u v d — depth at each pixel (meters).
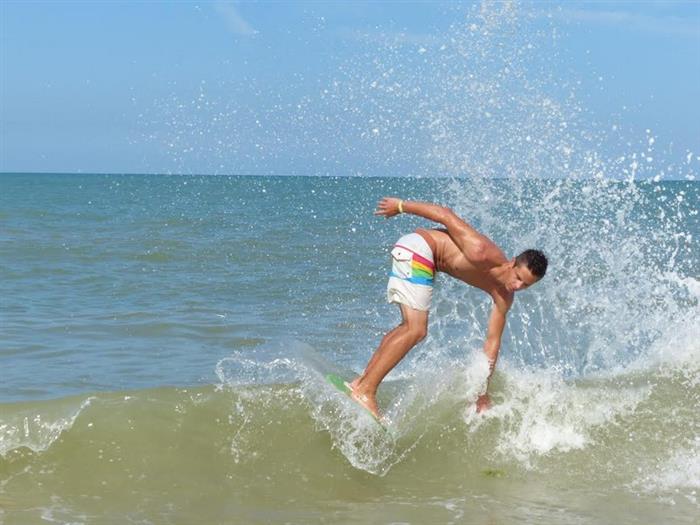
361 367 8.62
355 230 24.89
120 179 111.31
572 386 7.14
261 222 27.98
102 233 23.06
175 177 117.62
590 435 6.48
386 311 11.87
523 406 6.71
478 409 6.58
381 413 6.69
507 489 5.76
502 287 6.41
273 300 12.60
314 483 5.79
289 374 7.84
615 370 7.95
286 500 5.51
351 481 5.85
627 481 5.89
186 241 21.00
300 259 17.73
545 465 6.14
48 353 8.91
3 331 9.92
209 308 11.80
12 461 5.80
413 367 8.32
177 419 6.34
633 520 5.23
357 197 47.78
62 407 6.35
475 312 10.61
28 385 7.65
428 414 6.66
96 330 10.13
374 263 17.17
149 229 24.69
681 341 8.55
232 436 6.24
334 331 10.43
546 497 5.62
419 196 32.31
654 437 6.49
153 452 5.99
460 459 6.20
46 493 5.46
